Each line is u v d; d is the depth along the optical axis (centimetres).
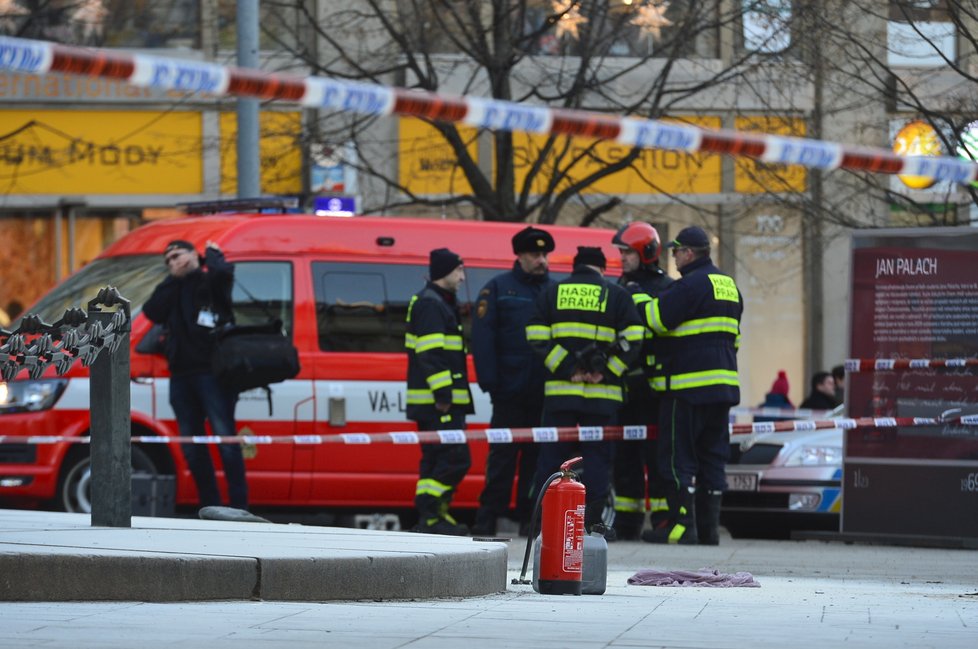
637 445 3872
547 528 2372
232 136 6216
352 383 4034
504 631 1811
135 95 6275
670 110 5862
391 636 1742
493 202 5506
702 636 1791
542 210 5484
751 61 5569
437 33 5744
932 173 1762
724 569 3053
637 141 1617
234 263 3984
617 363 3447
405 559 2211
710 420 3634
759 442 4188
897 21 5003
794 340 6900
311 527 2877
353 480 4028
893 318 3316
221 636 1711
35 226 6244
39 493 3766
